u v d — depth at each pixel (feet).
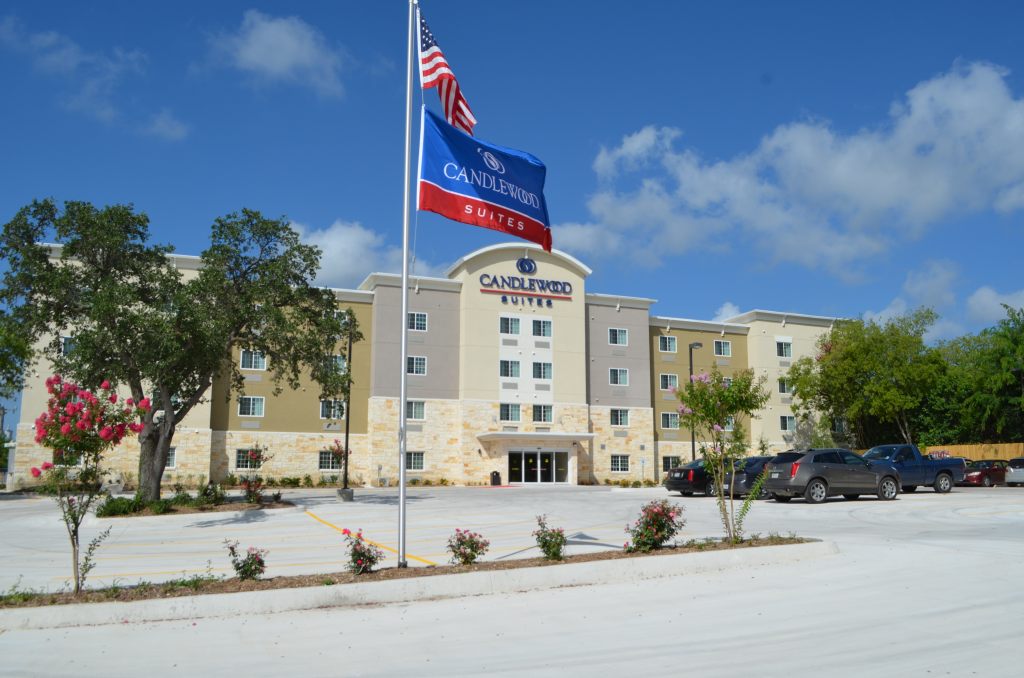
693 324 185.68
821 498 79.20
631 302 175.63
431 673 22.70
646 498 93.91
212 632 28.25
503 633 27.55
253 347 88.17
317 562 46.57
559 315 166.09
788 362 190.08
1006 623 26.94
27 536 62.59
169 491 115.14
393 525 66.90
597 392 169.07
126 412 35.73
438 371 155.84
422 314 156.76
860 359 168.35
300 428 146.20
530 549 49.11
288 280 86.53
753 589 34.45
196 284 80.02
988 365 172.14
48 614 29.37
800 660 23.09
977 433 181.06
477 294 159.63
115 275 81.41
